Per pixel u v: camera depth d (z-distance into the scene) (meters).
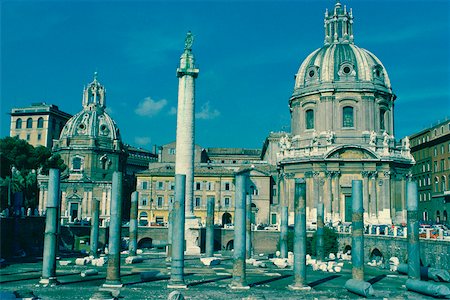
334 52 94.50
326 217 86.81
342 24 99.62
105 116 128.50
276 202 113.62
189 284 42.25
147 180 113.94
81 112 128.12
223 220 111.50
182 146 67.06
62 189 118.12
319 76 93.44
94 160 121.94
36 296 34.38
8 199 78.44
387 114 94.19
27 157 102.94
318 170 88.25
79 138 122.88
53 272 40.91
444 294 36.97
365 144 88.62
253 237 82.44
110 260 39.97
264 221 109.88
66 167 114.62
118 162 126.25
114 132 127.56
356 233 41.25
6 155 98.62
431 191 111.38
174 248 40.72
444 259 46.88
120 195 40.53
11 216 66.19
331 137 89.56
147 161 161.38
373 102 91.62
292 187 92.19
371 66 93.06
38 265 54.00
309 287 40.62
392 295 38.41
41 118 145.62
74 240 81.75
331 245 73.25
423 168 116.31
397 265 54.03
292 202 91.88
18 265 53.94
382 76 94.62
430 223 93.94
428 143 112.94
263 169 116.44
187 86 67.19
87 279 44.31
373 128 91.00
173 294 32.12
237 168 121.69
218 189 112.12
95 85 130.12
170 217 65.12
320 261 60.25
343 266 60.66
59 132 150.88
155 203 113.19
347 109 91.88
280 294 38.19
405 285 42.03
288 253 65.81
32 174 91.69
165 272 50.19
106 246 81.12
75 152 121.62
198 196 112.25
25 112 146.00
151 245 89.00
